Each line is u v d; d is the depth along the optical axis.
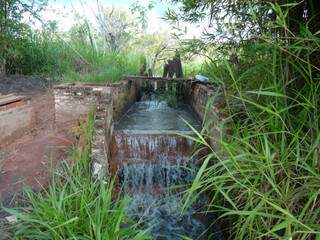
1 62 7.47
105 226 1.85
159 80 7.38
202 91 5.60
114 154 4.18
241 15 2.32
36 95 6.09
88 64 8.18
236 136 2.02
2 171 2.81
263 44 1.89
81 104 4.44
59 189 2.12
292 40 1.95
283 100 1.90
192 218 3.42
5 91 6.30
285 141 1.81
